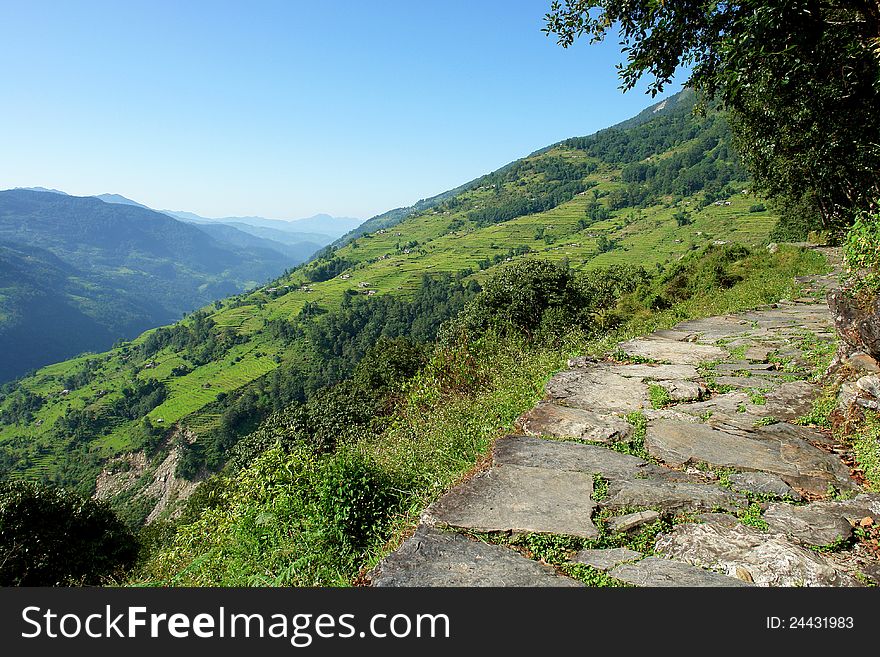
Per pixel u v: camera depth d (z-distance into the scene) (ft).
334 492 15.23
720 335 31.22
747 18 19.69
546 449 16.01
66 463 358.02
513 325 54.34
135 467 332.80
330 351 401.90
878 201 19.77
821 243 82.74
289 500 15.79
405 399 38.86
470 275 526.16
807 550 9.87
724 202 522.88
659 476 13.78
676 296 60.39
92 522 57.11
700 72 24.99
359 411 72.95
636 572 9.77
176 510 115.44
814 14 19.61
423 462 19.49
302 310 504.02
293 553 14.17
